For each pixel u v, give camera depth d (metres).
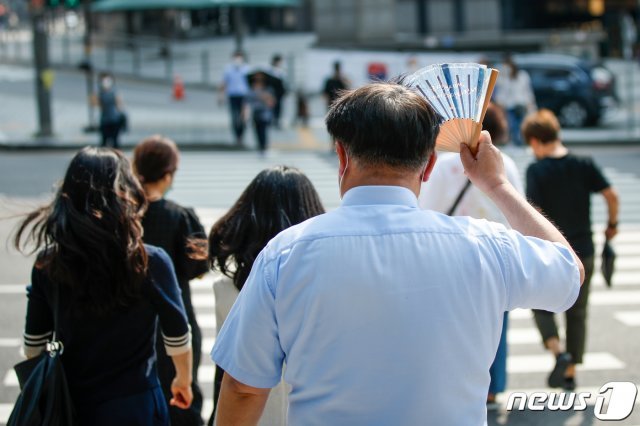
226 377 2.87
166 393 5.42
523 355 8.70
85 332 4.07
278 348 2.81
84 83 37.44
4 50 45.09
